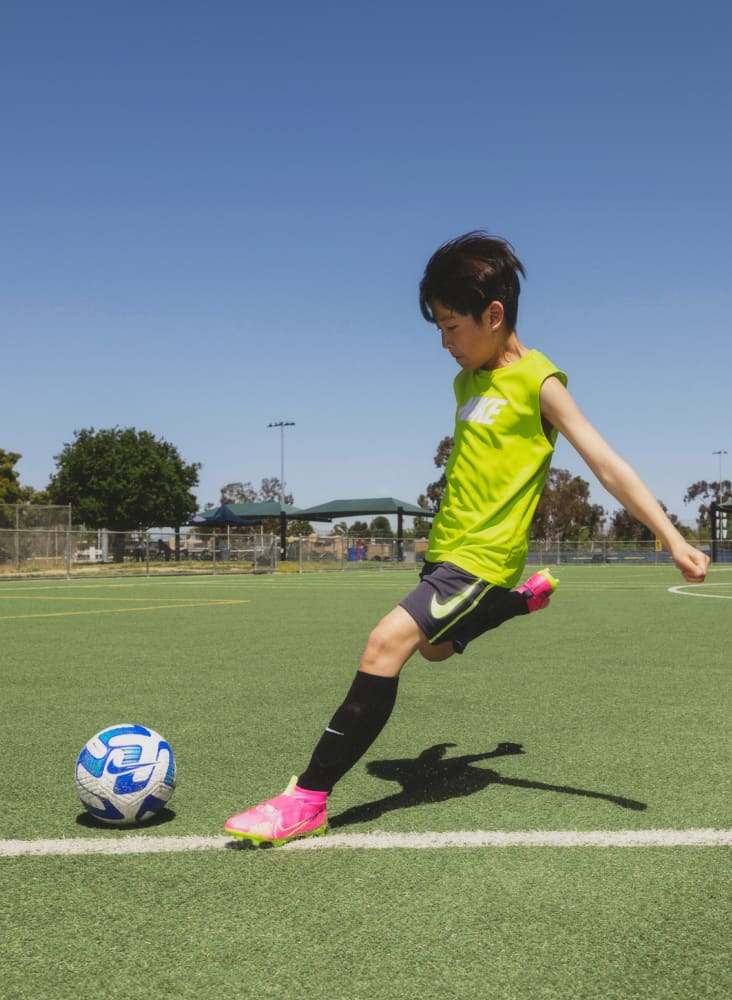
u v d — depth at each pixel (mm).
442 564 2785
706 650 7480
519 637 8547
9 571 27875
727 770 3455
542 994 1694
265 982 1745
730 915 2070
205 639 8547
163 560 34438
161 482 54000
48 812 2941
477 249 2727
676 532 2516
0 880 2312
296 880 2299
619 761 3609
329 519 50250
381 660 2656
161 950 1895
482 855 2482
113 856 2496
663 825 2752
